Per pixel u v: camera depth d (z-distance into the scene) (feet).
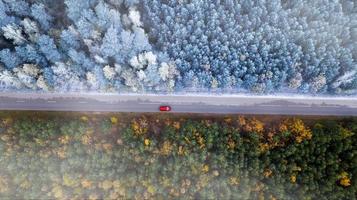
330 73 156.66
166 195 152.87
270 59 156.15
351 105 169.78
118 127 163.32
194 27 155.43
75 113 169.48
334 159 150.51
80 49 158.30
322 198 151.23
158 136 162.30
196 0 150.30
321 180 151.53
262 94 169.37
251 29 156.46
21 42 151.84
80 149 152.15
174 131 155.74
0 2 142.31
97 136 160.66
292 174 150.30
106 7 142.72
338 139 151.74
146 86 164.35
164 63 150.82
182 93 169.89
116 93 169.58
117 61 153.79
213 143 154.71
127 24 150.82
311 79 161.48
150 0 154.10
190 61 158.81
